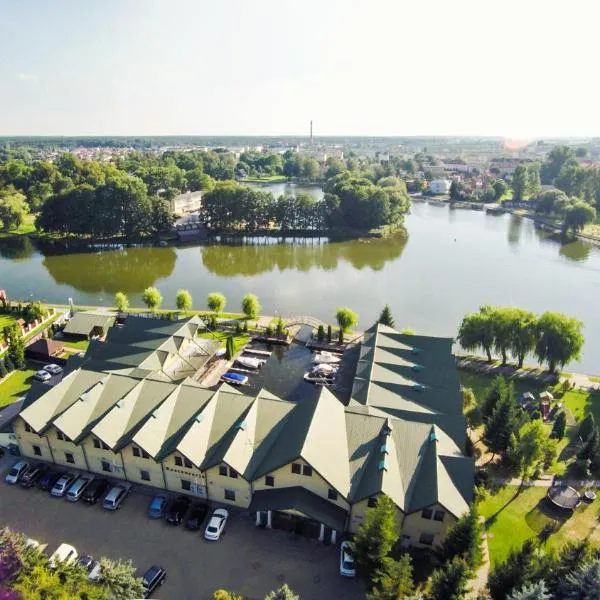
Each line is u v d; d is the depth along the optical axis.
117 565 37.69
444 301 117.44
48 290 120.50
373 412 53.56
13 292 118.75
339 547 44.41
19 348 74.19
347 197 182.75
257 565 42.53
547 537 46.22
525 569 35.75
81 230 163.88
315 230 182.75
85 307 104.94
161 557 43.22
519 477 54.41
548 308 115.06
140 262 147.88
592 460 55.41
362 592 40.25
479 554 38.91
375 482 43.62
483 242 177.12
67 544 43.06
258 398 52.44
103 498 50.06
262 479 46.22
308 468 44.31
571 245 173.88
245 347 84.56
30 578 34.62
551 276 138.62
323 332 86.19
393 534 38.31
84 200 162.88
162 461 48.19
